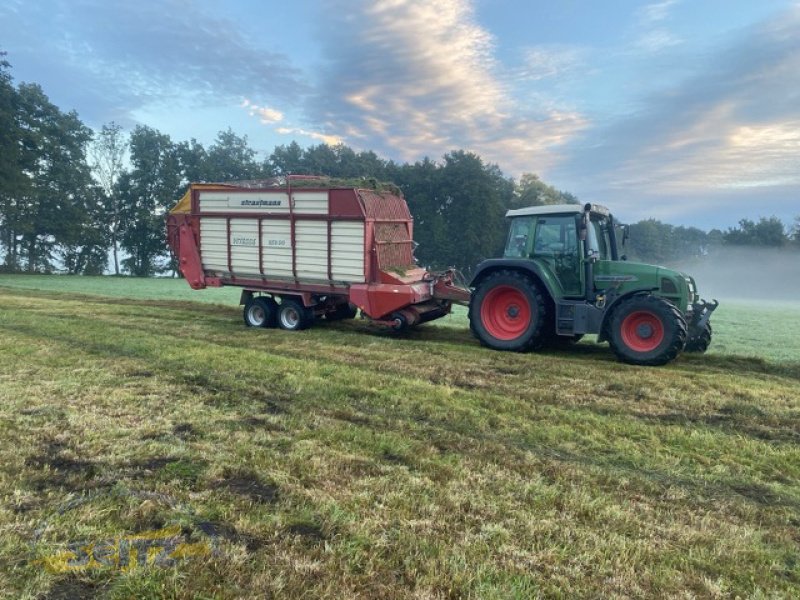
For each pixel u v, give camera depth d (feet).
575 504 11.14
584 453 14.21
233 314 39.99
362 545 9.31
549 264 26.84
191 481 11.53
